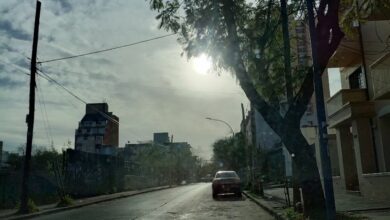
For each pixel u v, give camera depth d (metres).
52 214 21.92
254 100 13.94
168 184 72.81
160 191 46.69
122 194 38.84
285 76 14.88
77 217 19.28
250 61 14.73
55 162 30.30
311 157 13.67
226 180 30.98
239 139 68.56
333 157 29.81
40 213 21.61
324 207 13.32
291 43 17.78
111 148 86.81
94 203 28.88
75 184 33.75
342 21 13.94
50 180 30.62
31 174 28.89
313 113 29.36
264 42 14.71
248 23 14.88
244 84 13.98
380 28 19.94
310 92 13.77
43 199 29.16
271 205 20.55
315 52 11.99
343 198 20.50
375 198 19.50
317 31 12.88
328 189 11.39
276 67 15.48
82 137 110.62
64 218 19.02
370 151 21.06
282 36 15.76
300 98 13.80
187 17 13.80
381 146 20.27
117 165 44.94
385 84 16.30
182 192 40.97
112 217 18.53
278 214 16.27
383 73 16.44
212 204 24.30
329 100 24.52
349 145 24.55
